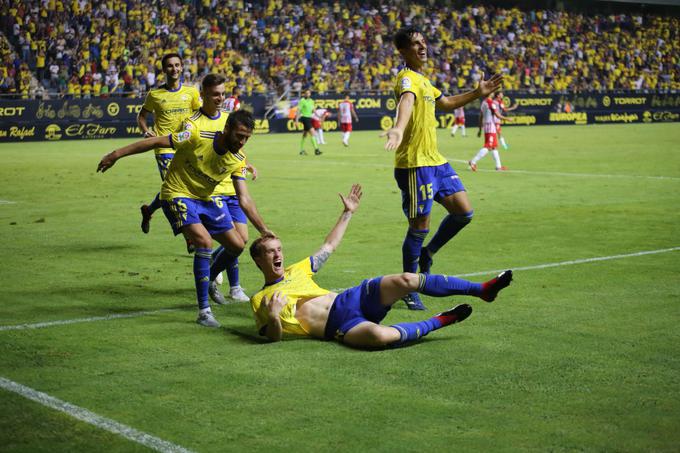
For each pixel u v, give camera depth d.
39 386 6.61
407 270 10.15
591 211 17.84
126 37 54.75
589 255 12.68
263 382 6.69
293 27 62.31
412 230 10.02
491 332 8.23
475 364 7.14
